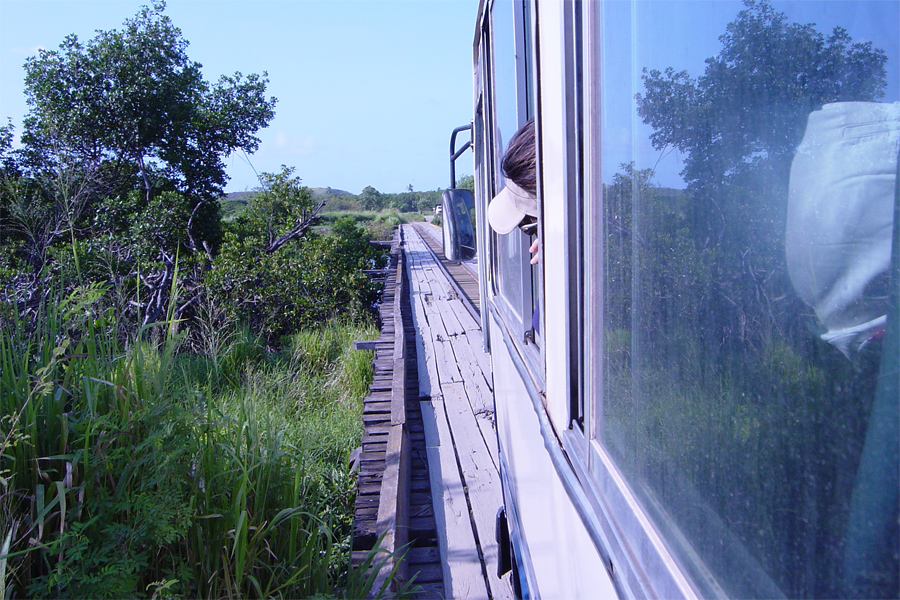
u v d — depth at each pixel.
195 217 15.96
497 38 2.70
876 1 0.62
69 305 2.88
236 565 2.33
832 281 0.66
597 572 1.12
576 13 1.19
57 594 2.03
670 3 0.85
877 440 0.58
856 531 0.59
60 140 10.44
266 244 13.20
